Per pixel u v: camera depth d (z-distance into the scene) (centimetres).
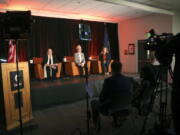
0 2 452
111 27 791
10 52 488
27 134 254
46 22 646
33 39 623
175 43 125
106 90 214
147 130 254
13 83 259
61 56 686
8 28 201
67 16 629
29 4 484
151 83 265
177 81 120
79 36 262
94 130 261
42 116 339
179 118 117
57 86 410
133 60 728
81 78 533
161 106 234
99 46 773
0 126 261
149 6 511
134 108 354
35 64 575
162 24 610
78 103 432
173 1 487
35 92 376
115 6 525
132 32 724
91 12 600
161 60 172
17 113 265
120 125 274
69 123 297
